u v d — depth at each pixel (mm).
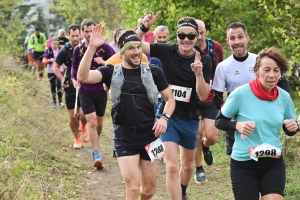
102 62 7070
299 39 7488
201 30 6852
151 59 8625
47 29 39312
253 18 11836
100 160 8336
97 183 7664
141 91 5137
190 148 6098
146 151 5250
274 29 7953
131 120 5141
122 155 5180
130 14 13734
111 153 9711
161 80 5301
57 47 14148
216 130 7055
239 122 4543
